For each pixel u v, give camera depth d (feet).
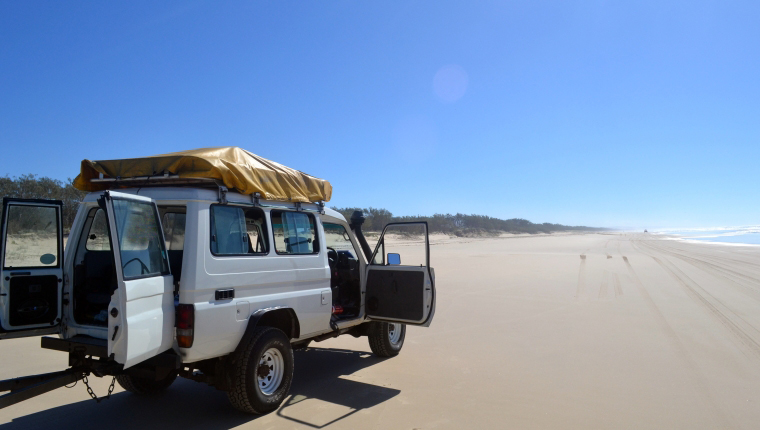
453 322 30.60
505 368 20.54
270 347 15.14
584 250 117.70
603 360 21.79
